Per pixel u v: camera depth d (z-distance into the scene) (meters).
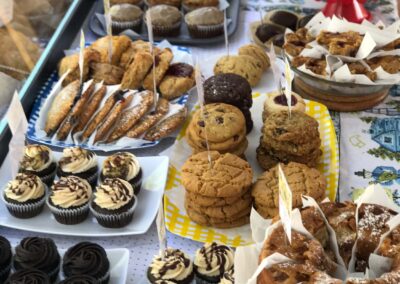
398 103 0.89
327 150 0.79
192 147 0.77
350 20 1.05
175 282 0.59
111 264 0.62
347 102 0.87
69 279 0.58
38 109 0.86
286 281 0.47
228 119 0.76
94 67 0.92
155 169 0.75
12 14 0.92
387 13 1.12
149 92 0.86
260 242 0.54
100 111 0.82
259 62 0.95
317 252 0.49
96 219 0.69
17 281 0.58
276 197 0.65
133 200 0.68
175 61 0.98
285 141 0.73
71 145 0.80
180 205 0.71
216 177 0.66
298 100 0.83
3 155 0.76
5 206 0.70
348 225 0.53
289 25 1.04
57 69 0.95
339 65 0.83
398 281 0.46
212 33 1.04
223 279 0.57
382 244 0.50
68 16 1.04
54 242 0.65
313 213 0.53
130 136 0.80
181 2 1.13
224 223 0.67
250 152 0.81
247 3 1.17
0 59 0.86
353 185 0.75
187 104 0.91
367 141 0.82
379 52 0.84
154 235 0.68
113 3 1.11
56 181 0.70
